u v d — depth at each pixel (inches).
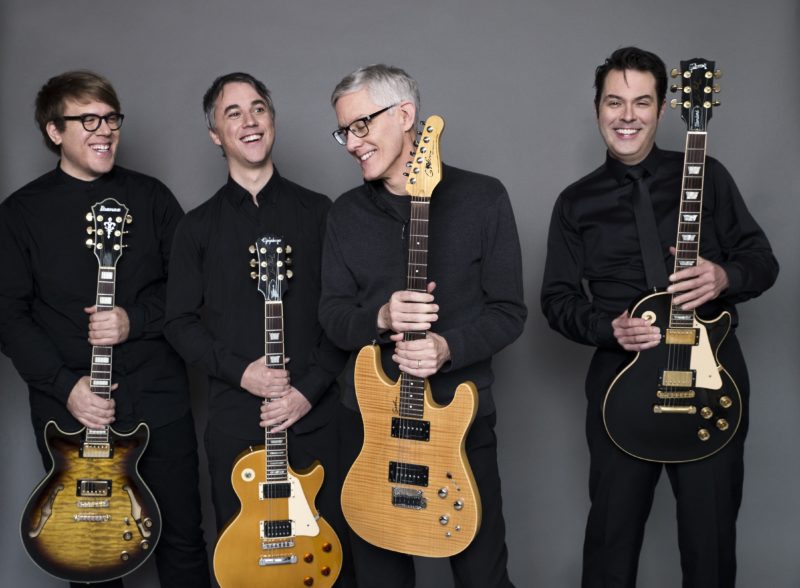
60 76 109.9
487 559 94.1
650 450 98.0
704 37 131.5
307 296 108.6
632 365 97.8
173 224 115.6
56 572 107.3
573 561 136.0
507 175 134.6
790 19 130.2
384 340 92.7
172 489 114.3
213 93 108.0
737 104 131.3
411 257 90.5
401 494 91.3
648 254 100.1
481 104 134.3
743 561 134.0
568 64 133.3
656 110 99.5
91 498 107.3
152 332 111.3
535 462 136.0
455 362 89.7
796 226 131.0
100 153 109.2
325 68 135.3
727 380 97.2
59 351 110.5
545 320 135.0
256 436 106.9
